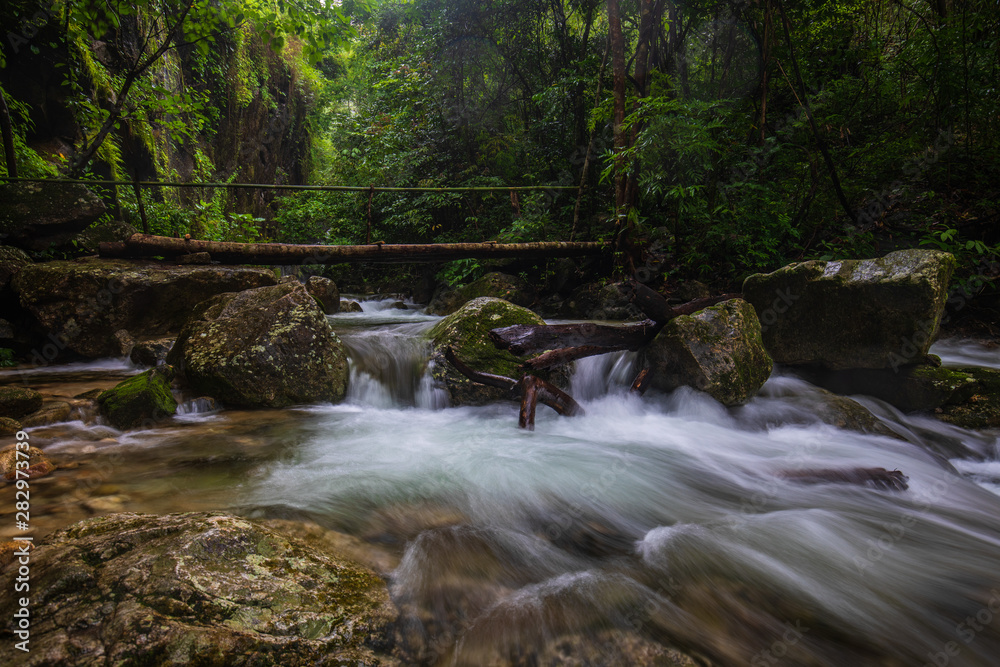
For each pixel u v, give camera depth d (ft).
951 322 20.35
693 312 16.01
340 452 10.72
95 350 19.03
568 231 33.01
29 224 21.34
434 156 39.65
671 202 25.89
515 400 15.11
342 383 15.06
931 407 14.25
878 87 26.17
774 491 9.83
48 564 5.52
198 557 5.70
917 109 25.45
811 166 23.29
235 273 21.58
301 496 8.31
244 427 12.14
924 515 9.16
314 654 4.93
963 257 20.17
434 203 38.04
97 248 22.90
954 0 25.45
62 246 22.36
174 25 26.40
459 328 15.90
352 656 5.02
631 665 5.19
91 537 6.07
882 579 7.02
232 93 49.90
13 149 22.47
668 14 30.09
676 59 28.60
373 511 7.98
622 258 27.71
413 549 7.00
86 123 26.99
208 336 14.43
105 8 24.45
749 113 25.29
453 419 13.93
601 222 30.66
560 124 34.17
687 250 26.25
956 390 13.97
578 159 33.40
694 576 6.82
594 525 8.14
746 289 17.20
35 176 24.75
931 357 14.89
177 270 20.93
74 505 7.68
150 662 4.52
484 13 36.60
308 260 25.41
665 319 14.94
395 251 26.86
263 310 15.06
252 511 7.64
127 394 12.17
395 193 40.68
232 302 15.46
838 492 9.89
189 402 13.19
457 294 32.35
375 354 16.33
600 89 29.22
